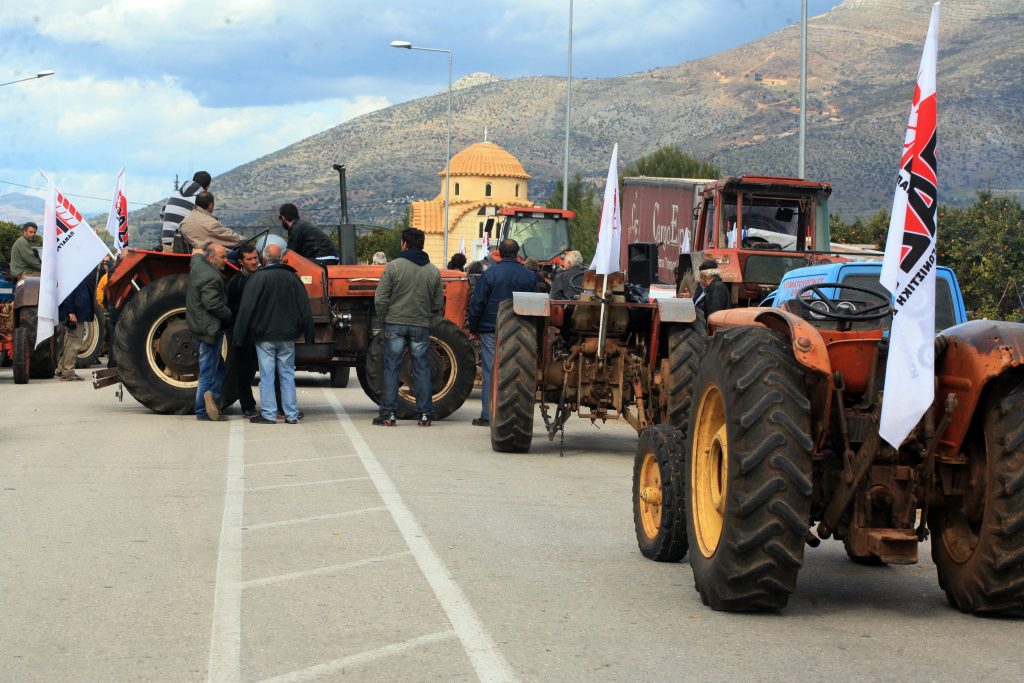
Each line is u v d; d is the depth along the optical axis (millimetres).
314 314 14133
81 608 5594
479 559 6777
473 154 106062
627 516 8297
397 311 13328
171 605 5672
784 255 18094
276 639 5148
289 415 13406
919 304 5617
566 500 8883
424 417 13547
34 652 4922
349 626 5363
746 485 5656
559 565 6711
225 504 8305
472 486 9359
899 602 6203
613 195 11156
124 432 12258
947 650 5258
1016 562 5629
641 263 11172
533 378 11367
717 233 19391
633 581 6398
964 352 5777
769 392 5719
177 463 10180
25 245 19906
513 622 5496
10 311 19250
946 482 5969
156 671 4699
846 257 18016
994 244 28609
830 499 6082
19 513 7848
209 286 13203
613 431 13945
